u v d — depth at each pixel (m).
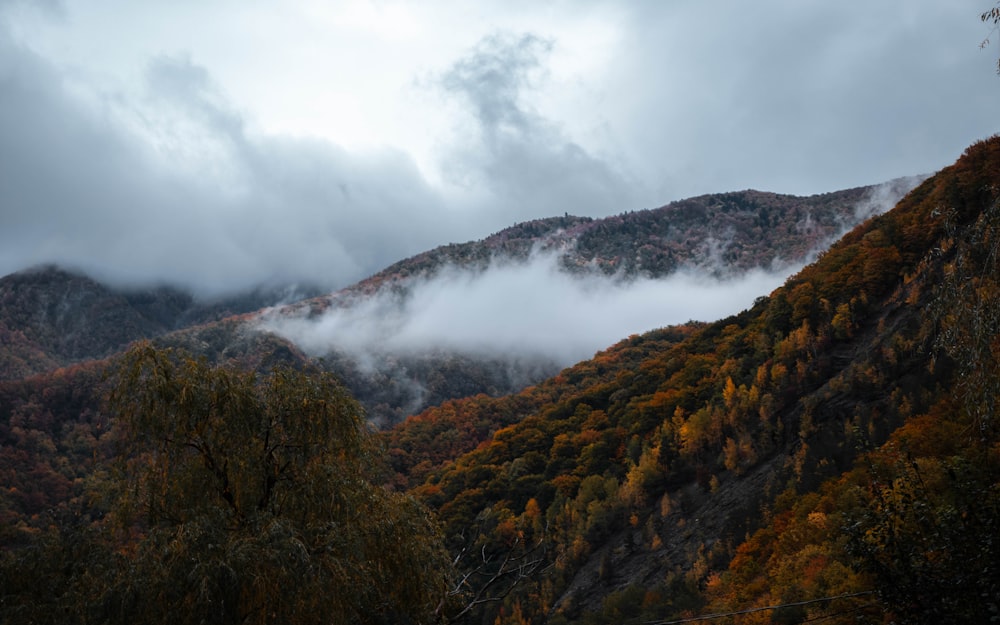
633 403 122.62
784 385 86.81
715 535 71.56
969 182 80.75
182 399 14.48
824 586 31.44
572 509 90.56
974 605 11.09
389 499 15.94
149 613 12.06
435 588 15.36
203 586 11.56
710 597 56.34
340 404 15.84
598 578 76.25
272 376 15.75
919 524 12.43
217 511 13.31
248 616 12.30
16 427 124.94
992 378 11.17
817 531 43.78
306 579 12.45
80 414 137.62
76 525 14.29
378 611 14.29
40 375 156.00
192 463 14.62
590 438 115.81
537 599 74.81
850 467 58.53
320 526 13.95
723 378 104.31
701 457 89.69
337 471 14.98
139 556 12.66
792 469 68.88
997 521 11.38
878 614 19.59
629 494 87.81
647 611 59.97
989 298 11.05
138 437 14.56
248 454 14.61
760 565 53.12
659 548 76.38
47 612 12.78
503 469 114.88
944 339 11.79
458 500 103.56
